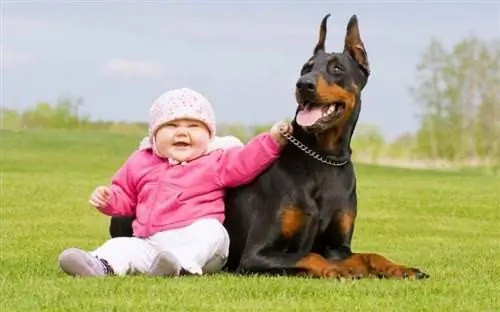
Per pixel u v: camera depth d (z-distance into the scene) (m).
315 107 7.04
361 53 7.33
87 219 13.37
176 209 7.08
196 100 7.27
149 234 7.10
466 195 19.67
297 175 7.12
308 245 7.20
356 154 50.50
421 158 52.22
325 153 7.14
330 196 7.16
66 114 52.50
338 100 7.06
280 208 7.08
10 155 33.81
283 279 6.64
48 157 33.81
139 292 6.06
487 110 54.00
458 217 14.77
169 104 7.21
